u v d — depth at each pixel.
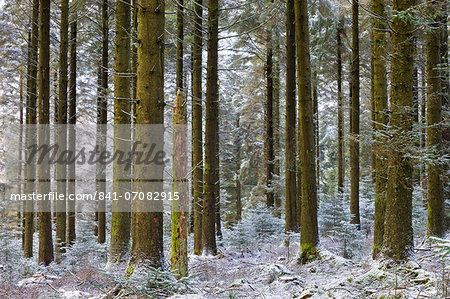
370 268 7.79
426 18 7.19
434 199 10.36
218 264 11.55
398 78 7.34
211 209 13.40
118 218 10.95
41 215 12.59
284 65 21.33
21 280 10.00
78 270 11.57
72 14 16.14
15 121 24.67
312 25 20.44
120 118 11.23
